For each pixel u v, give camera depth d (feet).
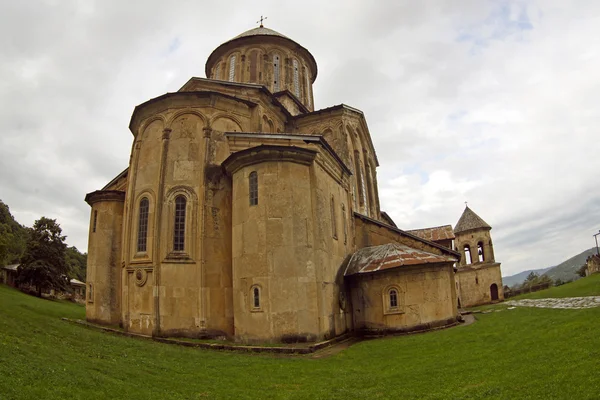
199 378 36.19
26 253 152.46
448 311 65.31
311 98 113.19
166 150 63.62
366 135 107.65
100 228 75.77
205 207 61.87
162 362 40.86
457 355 41.11
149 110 67.46
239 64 100.94
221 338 58.08
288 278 54.13
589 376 26.07
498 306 99.96
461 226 171.22
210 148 64.64
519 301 107.65
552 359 32.24
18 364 28.22
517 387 26.86
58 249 157.69
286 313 53.06
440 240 122.01
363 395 30.60
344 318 64.49
